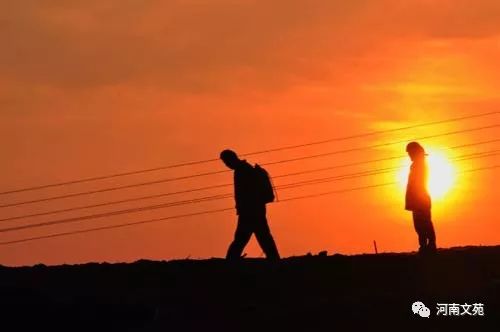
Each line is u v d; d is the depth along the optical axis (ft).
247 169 234.17
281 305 216.74
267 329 208.54
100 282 242.17
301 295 226.17
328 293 226.17
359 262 238.48
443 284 226.58
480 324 206.28
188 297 225.56
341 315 211.00
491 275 229.45
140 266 245.86
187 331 209.36
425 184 237.45
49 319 219.00
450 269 233.96
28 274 249.14
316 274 233.76
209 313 215.92
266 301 222.28
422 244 238.07
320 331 207.41
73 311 220.02
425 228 237.66
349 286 229.66
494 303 212.23
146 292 231.50
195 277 237.45
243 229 234.38
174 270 242.17
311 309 212.84
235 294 228.02
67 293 231.09
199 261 243.19
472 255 240.73
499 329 205.05
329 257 240.53
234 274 234.99
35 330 217.56
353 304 213.87
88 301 223.30
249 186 233.96
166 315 216.54
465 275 230.68
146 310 218.79
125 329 215.51
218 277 235.40
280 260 236.63
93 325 217.36
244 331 208.03
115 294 229.45
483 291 218.38
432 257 237.86
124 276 242.99
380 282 230.27
